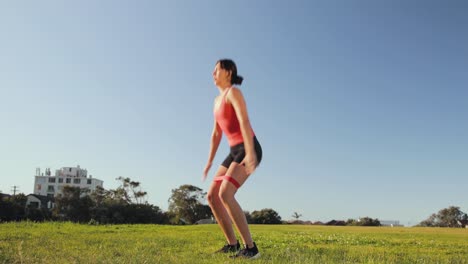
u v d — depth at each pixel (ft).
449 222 262.26
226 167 16.65
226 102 16.25
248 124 15.62
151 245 21.74
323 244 28.55
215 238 29.94
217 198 16.93
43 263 13.43
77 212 174.81
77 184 364.17
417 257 19.31
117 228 45.62
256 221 202.90
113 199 200.75
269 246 25.53
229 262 14.65
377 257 18.29
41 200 277.85
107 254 16.19
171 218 233.14
